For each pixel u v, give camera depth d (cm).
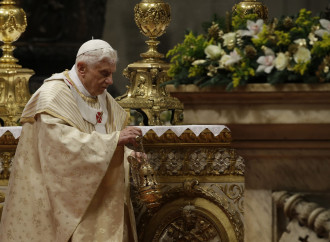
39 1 2923
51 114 1187
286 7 2741
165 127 1305
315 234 865
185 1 2812
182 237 1350
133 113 1781
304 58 855
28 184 1203
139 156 1220
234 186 1335
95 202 1202
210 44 922
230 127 888
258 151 893
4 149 1391
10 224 1205
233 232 1334
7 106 1541
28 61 2941
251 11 1027
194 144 1331
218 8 2809
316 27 899
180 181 1341
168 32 2811
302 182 891
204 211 1341
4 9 1587
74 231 1166
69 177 1162
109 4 2905
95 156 1160
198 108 881
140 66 1464
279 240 883
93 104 1255
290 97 850
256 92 852
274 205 895
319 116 850
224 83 859
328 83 838
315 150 881
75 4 2922
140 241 1360
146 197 1203
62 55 2938
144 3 1477
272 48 895
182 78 906
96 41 1237
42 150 1180
